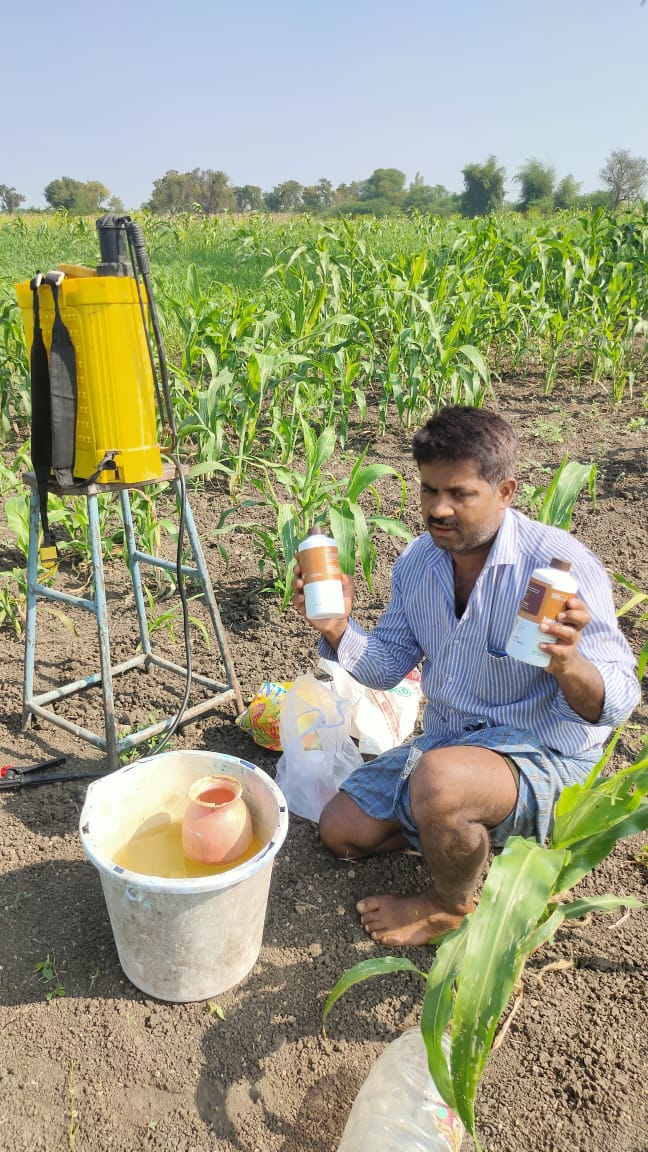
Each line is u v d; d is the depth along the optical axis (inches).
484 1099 73.9
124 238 96.3
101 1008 81.8
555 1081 75.5
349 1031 80.2
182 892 71.1
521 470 217.3
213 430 202.4
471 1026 58.9
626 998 83.6
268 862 76.5
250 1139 70.8
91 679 126.4
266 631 150.3
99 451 99.0
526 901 62.5
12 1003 82.2
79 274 96.6
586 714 78.5
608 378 301.0
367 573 135.0
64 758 116.3
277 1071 76.4
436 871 84.1
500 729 87.2
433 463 76.4
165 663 130.9
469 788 79.5
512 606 82.1
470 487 76.2
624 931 91.7
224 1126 71.8
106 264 95.0
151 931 75.6
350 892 96.3
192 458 230.2
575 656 73.6
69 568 171.2
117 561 174.2
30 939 89.2
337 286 310.3
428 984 65.3
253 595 160.9
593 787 86.4
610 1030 80.2
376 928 89.5
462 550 80.7
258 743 117.7
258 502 163.9
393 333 272.8
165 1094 74.3
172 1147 70.2
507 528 82.5
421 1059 72.5
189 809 83.6
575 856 76.8
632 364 314.5
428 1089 69.4
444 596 87.3
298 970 86.4
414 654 97.3
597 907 81.0
